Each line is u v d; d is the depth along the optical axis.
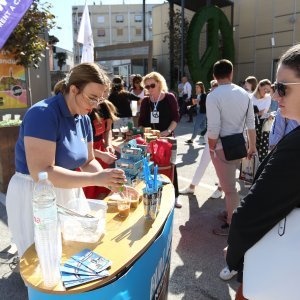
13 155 4.76
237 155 3.18
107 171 1.75
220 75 3.25
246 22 20.25
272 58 19.25
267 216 1.23
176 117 4.21
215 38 17.58
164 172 3.25
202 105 8.16
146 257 1.64
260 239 1.30
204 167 4.58
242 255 1.36
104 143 3.97
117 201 2.06
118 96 6.14
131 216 1.97
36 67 5.87
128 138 4.27
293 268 1.23
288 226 1.24
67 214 1.67
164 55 24.02
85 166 2.25
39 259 1.34
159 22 24.05
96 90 1.79
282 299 1.27
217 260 3.07
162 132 4.04
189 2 19.47
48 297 1.32
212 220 3.90
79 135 2.02
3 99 6.18
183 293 2.62
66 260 1.49
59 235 1.39
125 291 1.48
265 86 4.86
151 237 1.71
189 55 16.66
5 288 2.63
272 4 18.83
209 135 3.29
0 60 6.00
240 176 4.79
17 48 5.40
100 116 3.77
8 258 3.03
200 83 8.24
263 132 4.76
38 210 1.32
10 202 2.02
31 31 5.35
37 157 1.72
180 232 3.61
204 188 5.00
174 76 20.17
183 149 7.70
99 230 1.69
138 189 2.40
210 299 2.55
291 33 18.20
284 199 1.19
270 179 1.19
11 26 4.10
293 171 1.15
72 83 1.80
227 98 3.17
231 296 2.58
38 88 7.00
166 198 2.25
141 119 4.38
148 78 4.13
